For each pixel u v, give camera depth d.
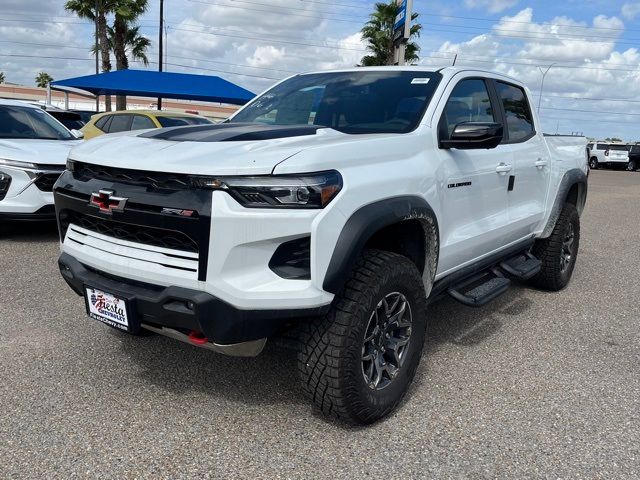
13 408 2.96
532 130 4.89
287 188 2.45
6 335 3.91
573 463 2.68
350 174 2.66
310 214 2.46
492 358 3.92
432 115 3.44
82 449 2.63
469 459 2.68
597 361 3.95
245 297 2.44
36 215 6.39
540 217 4.91
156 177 2.58
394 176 2.90
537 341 4.30
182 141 2.88
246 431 2.84
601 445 2.85
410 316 3.05
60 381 3.28
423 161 3.20
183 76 17.91
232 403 3.11
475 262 3.99
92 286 2.81
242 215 2.42
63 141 7.49
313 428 2.89
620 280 6.36
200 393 3.20
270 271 2.51
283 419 2.96
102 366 3.49
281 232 2.44
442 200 3.34
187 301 2.49
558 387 3.50
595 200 16.20
